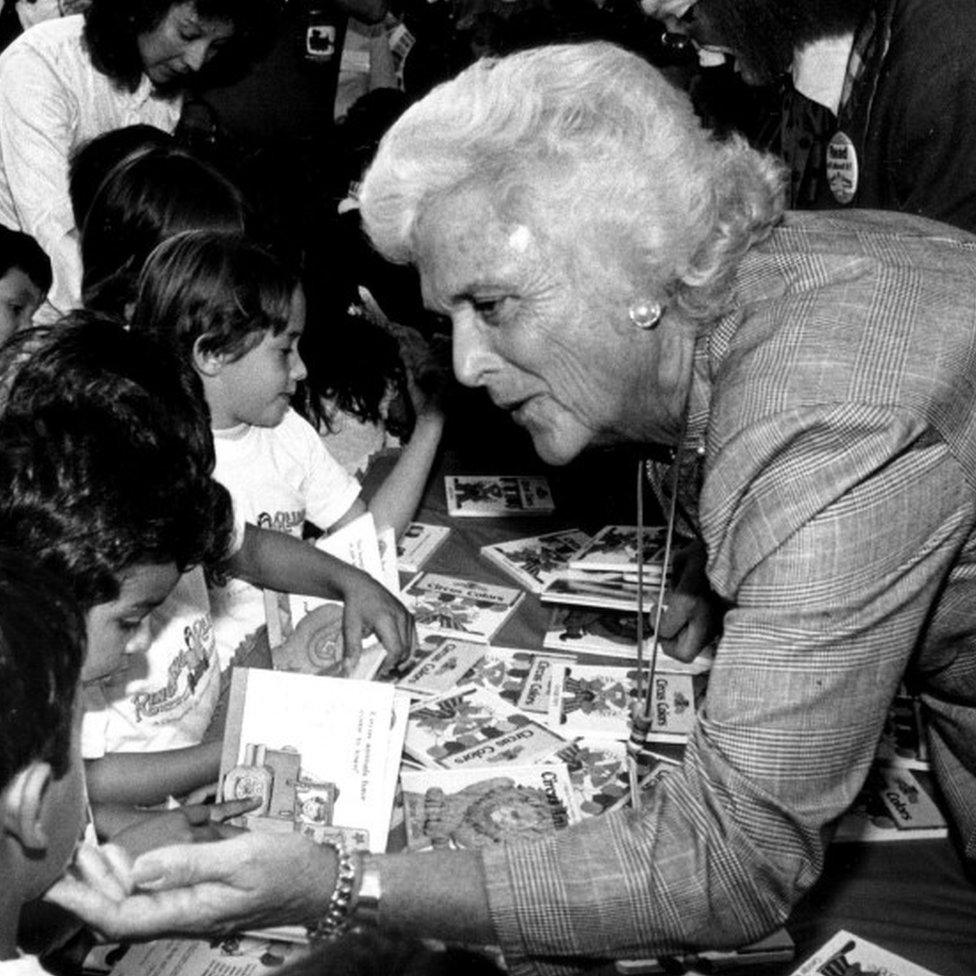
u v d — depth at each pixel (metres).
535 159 1.16
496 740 1.77
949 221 2.17
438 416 2.45
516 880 1.19
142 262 2.22
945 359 1.17
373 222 1.24
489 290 1.18
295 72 3.80
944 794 1.61
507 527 2.41
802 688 1.13
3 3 4.11
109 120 3.13
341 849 1.23
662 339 1.24
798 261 1.26
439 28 3.93
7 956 1.06
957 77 2.08
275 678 1.61
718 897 1.17
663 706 1.86
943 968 1.43
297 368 2.13
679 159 1.18
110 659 1.40
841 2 2.20
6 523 1.27
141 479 1.33
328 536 2.21
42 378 1.38
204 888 1.20
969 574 1.29
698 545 1.96
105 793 1.59
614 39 2.85
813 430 1.13
